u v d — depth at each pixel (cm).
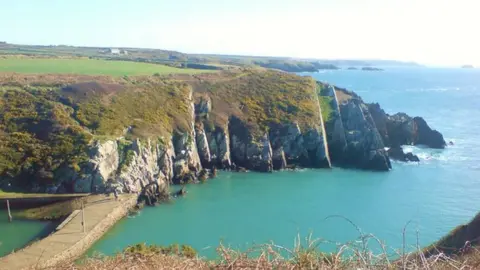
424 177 5009
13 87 5400
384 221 3581
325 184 4825
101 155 4234
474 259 820
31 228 3406
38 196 3859
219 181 4988
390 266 666
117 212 3684
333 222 3578
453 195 4312
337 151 5931
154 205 4106
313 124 5847
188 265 830
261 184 4853
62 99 5203
